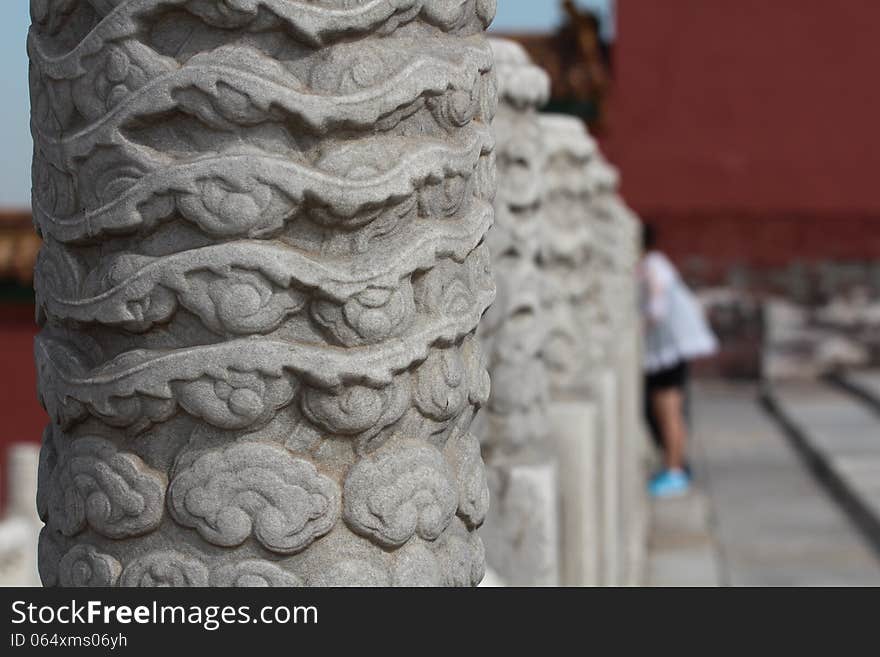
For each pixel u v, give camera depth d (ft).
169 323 5.28
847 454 27.73
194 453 5.29
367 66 5.28
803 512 24.73
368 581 5.37
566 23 43.27
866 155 46.50
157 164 5.18
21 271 33.12
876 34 46.37
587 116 43.50
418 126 5.50
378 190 5.26
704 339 26.53
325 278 5.20
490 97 6.08
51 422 5.94
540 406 10.69
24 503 18.66
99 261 5.46
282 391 5.22
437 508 5.57
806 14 46.68
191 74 5.11
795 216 46.91
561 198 13.76
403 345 5.40
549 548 9.92
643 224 47.39
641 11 47.19
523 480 9.89
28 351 34.24
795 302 46.32
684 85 47.21
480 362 6.08
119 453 5.42
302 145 5.23
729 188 47.09
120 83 5.23
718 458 31.07
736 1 46.85
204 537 5.28
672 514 24.98
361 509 5.37
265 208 5.13
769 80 46.88
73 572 5.54
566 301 13.51
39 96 5.63
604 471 13.60
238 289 5.15
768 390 42.80
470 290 5.83
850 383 41.01
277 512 5.24
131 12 5.18
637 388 25.27
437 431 5.71
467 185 5.76
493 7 6.07
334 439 5.37
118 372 5.31
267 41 5.19
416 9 5.48
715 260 46.88
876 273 46.11
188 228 5.23
